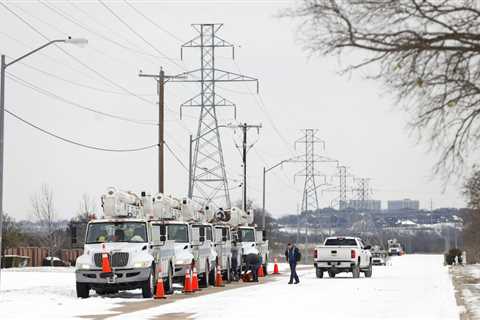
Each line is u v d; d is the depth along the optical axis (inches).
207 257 3693.4
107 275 2856.8
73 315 2220.7
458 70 1369.3
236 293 3218.5
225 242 4160.9
